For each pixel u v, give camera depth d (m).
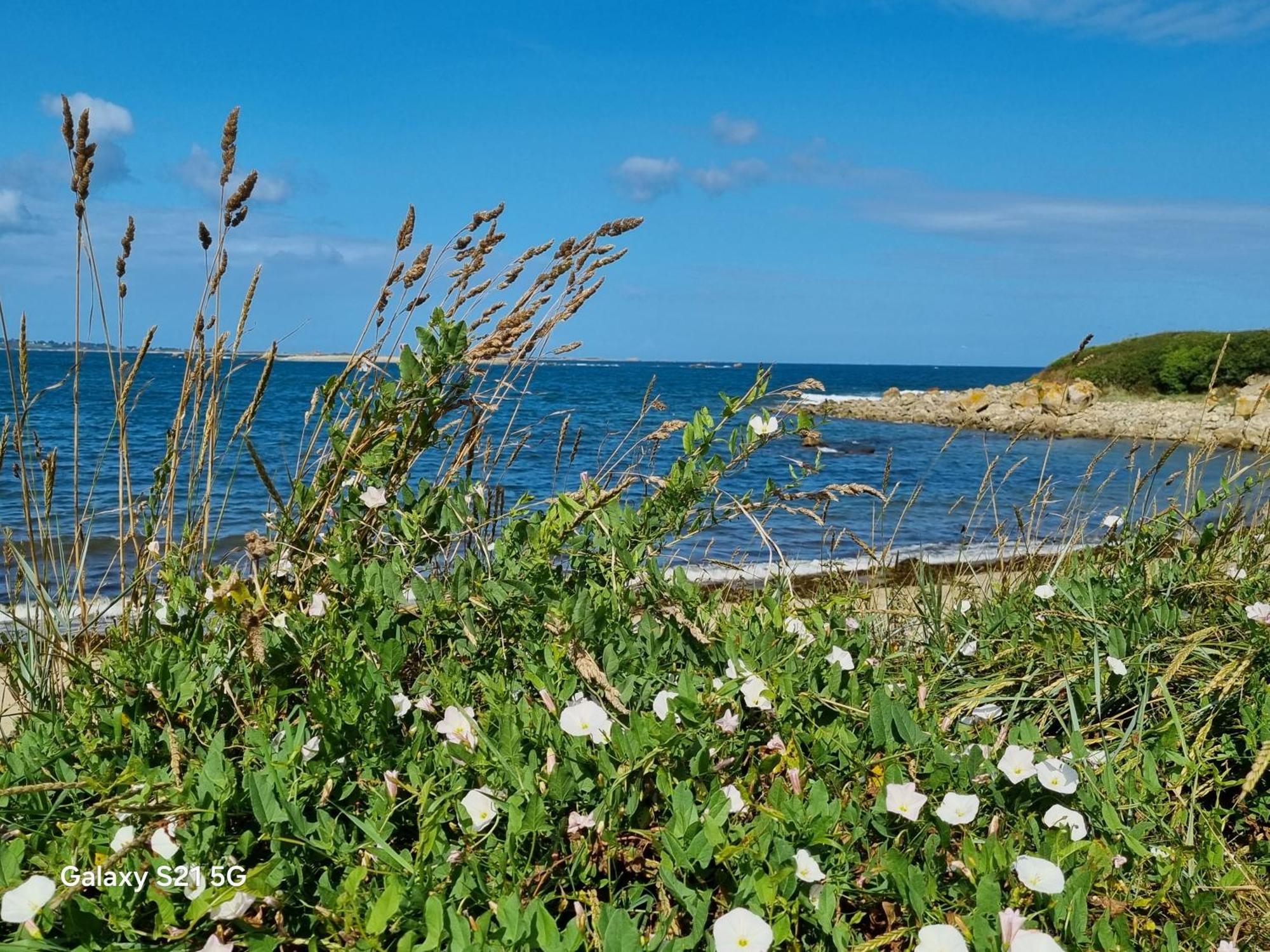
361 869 1.35
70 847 1.45
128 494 2.61
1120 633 2.50
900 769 1.71
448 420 3.02
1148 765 1.93
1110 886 1.62
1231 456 3.99
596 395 26.77
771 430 2.51
